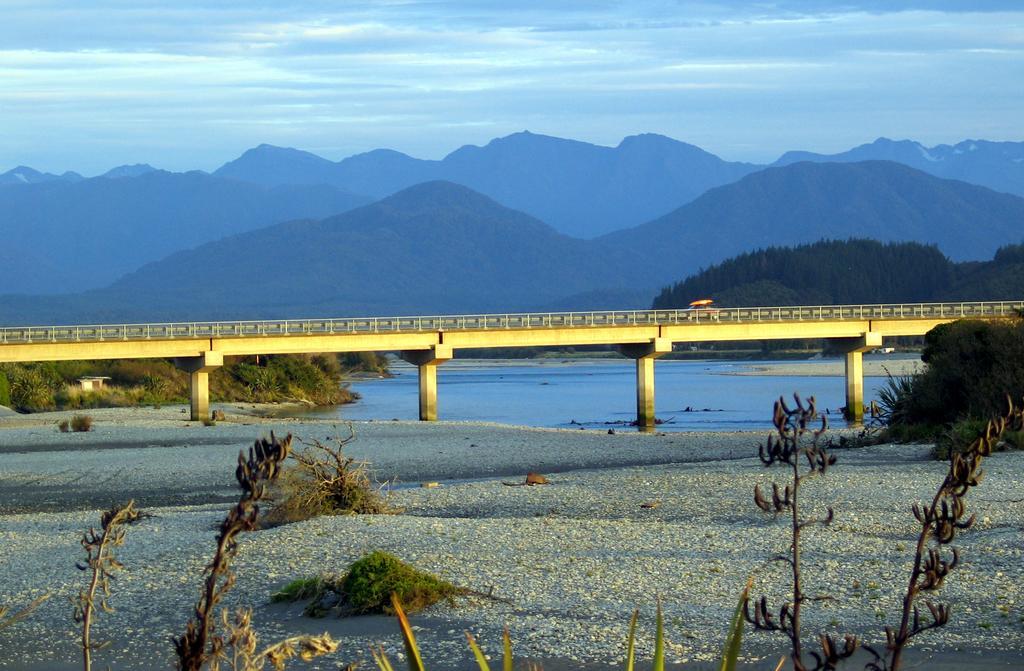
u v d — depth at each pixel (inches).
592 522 1160.8
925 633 701.9
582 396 5024.6
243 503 231.5
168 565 973.2
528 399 4825.3
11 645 753.0
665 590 841.5
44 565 1042.7
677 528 1119.0
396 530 1082.1
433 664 668.1
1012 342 1982.0
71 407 3666.3
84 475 1931.6
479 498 1455.5
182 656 236.7
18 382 3705.7
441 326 3373.5
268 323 3312.0
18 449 2356.1
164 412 3412.9
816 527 1122.7
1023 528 1066.1
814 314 3673.7
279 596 828.6
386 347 3326.8
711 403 4237.2
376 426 2778.1
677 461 2063.2
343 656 691.4
